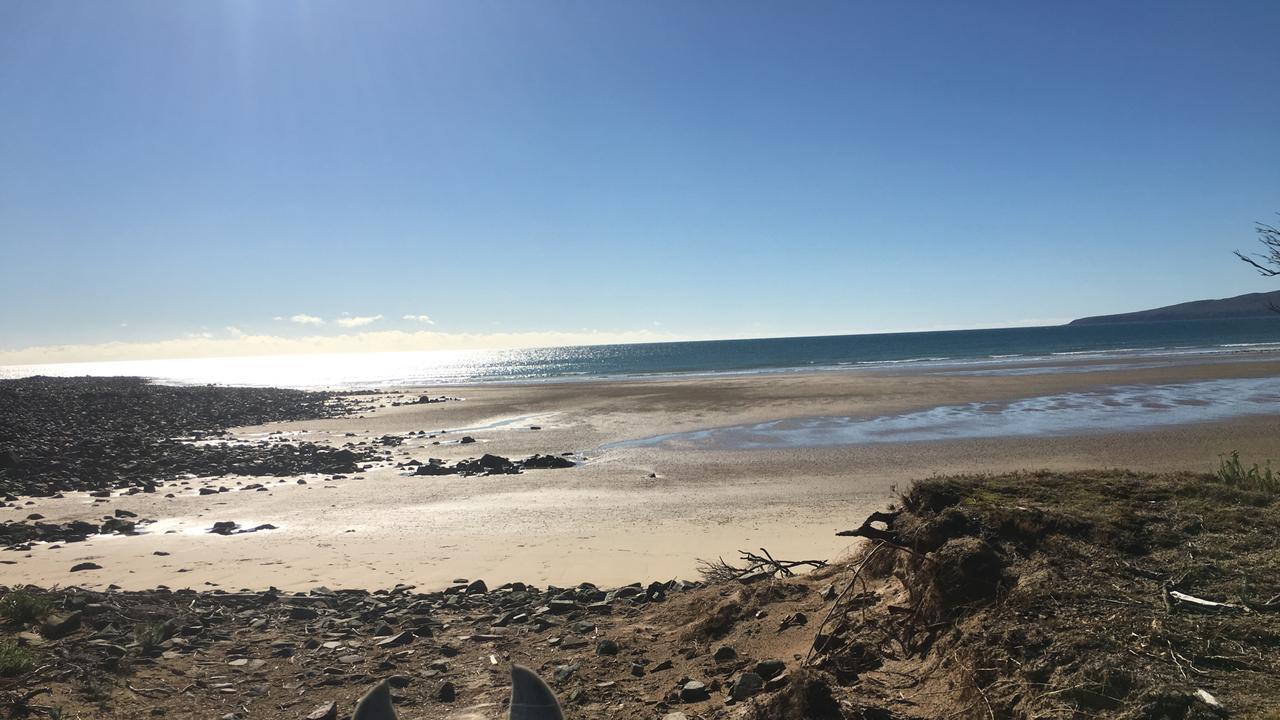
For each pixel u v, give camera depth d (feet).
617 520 46.52
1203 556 16.80
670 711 18.08
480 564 37.52
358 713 6.68
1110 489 21.21
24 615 25.48
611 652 23.13
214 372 492.13
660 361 362.94
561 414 116.88
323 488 62.13
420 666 23.00
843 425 88.79
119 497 59.52
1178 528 18.30
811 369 218.59
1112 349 289.53
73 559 39.65
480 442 90.02
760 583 26.73
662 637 24.23
